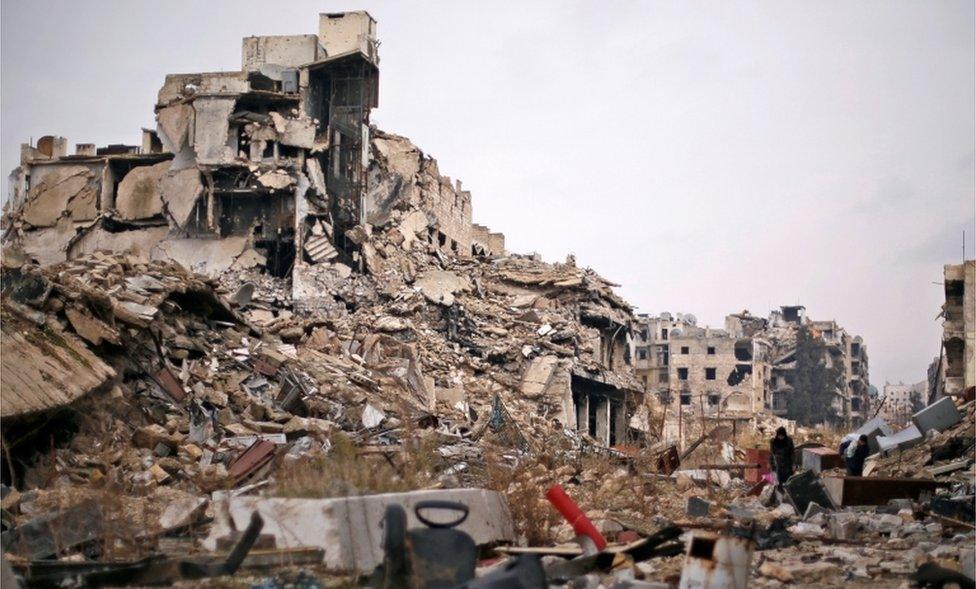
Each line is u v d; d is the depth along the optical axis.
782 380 115.81
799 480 16.69
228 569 8.62
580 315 62.97
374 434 22.81
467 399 45.06
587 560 10.07
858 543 13.38
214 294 28.50
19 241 57.91
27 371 17.67
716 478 23.97
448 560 7.82
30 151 59.97
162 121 57.06
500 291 62.53
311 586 8.47
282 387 25.89
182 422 21.08
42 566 9.13
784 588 10.19
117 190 58.09
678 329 112.19
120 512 11.31
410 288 56.31
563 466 22.30
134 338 22.86
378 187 61.25
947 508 15.43
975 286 43.53
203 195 55.72
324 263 54.91
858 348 128.12
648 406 58.53
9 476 15.40
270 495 9.99
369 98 59.72
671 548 10.48
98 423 18.47
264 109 57.28
